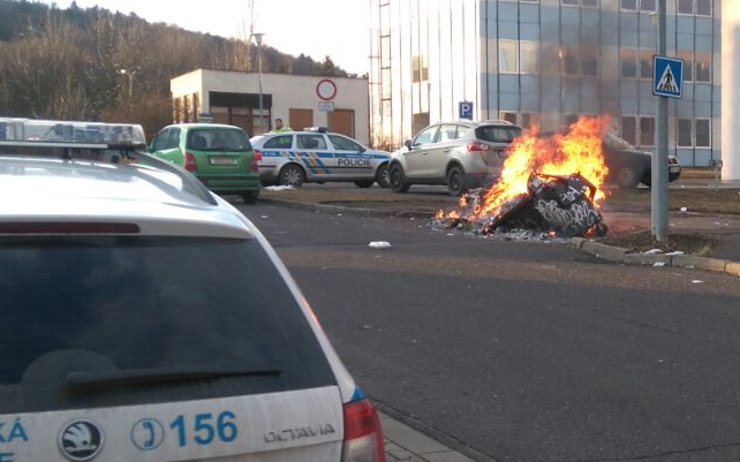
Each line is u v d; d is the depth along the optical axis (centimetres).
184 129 1747
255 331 247
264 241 277
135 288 242
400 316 773
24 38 6869
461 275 973
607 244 1168
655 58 1149
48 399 215
